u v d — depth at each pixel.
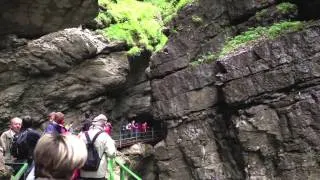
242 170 12.95
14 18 12.41
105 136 5.87
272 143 11.88
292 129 11.51
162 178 14.96
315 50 11.38
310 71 11.38
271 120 11.91
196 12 15.15
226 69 12.86
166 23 16.25
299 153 11.38
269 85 12.03
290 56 11.74
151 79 15.78
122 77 16.81
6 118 15.14
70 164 2.22
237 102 12.58
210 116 13.90
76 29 15.87
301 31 11.63
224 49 13.56
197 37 14.98
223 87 12.94
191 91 14.45
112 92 17.59
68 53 15.65
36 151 2.23
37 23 12.72
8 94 15.06
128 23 17.92
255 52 12.37
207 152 13.88
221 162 13.56
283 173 11.62
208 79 14.02
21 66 14.98
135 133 17.89
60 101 15.99
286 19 13.28
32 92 15.55
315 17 12.98
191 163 14.23
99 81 16.33
